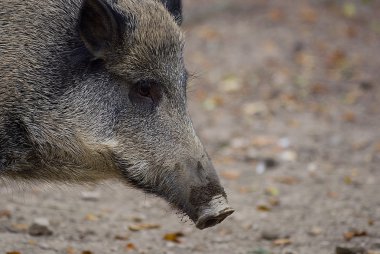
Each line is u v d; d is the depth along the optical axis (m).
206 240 17.44
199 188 13.38
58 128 13.81
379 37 37.00
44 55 13.72
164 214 19.14
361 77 31.95
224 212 13.10
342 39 36.31
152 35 13.85
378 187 21.25
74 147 13.91
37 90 13.71
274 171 22.81
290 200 20.22
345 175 22.39
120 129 13.84
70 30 13.80
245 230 18.09
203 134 25.83
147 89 13.84
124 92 13.84
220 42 34.75
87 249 16.23
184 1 39.03
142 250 16.45
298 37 35.88
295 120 27.41
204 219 13.20
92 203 19.59
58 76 13.75
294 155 24.02
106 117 13.85
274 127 26.70
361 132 26.30
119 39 13.70
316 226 18.19
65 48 13.76
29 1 13.84
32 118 13.75
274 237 17.55
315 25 37.62
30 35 13.73
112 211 19.05
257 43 34.75
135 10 14.00
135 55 13.77
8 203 18.89
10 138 13.75
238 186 21.44
